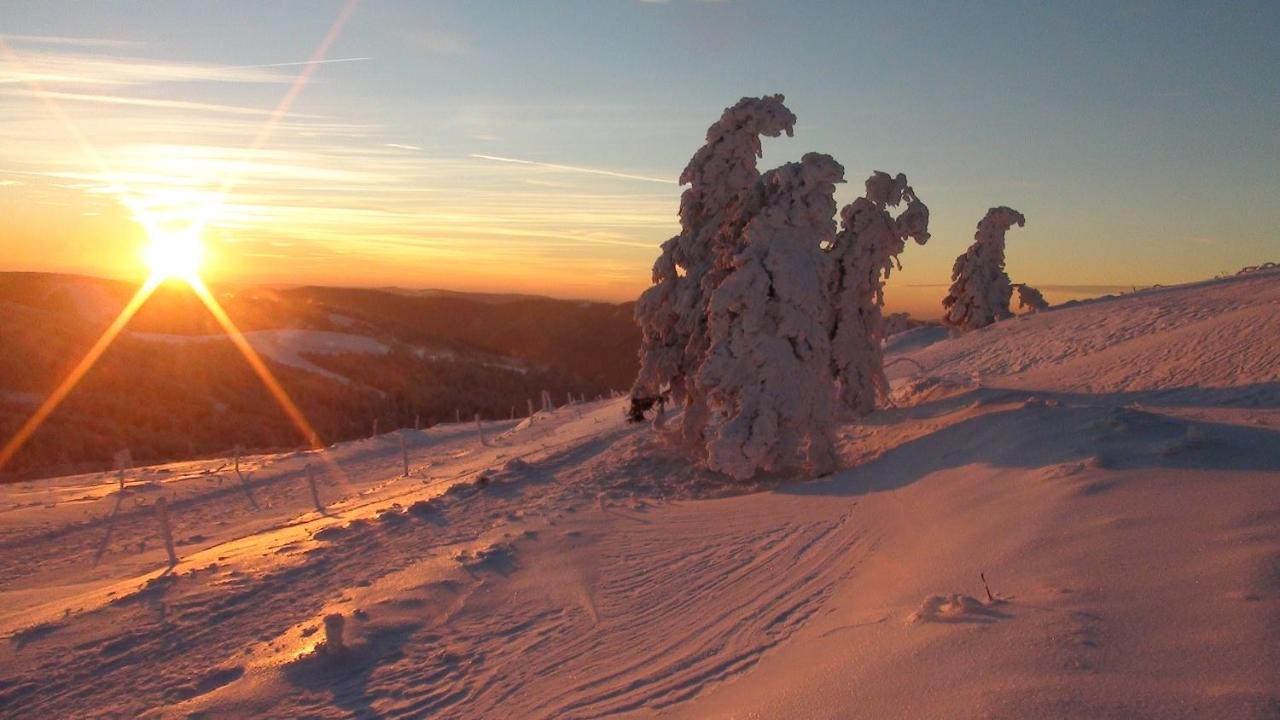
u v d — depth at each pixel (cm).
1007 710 441
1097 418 1156
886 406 1992
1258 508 712
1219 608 524
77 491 2345
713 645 732
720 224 1855
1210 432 980
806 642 673
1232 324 2153
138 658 820
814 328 1523
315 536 1338
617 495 1545
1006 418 1331
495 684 713
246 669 780
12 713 710
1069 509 834
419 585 998
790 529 1097
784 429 1506
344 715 676
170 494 2258
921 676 517
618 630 812
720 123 1831
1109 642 505
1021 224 3884
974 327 3888
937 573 755
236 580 1074
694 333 1845
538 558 1100
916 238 1914
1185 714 405
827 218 1540
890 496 1161
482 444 3164
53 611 991
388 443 3403
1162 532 706
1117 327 2770
